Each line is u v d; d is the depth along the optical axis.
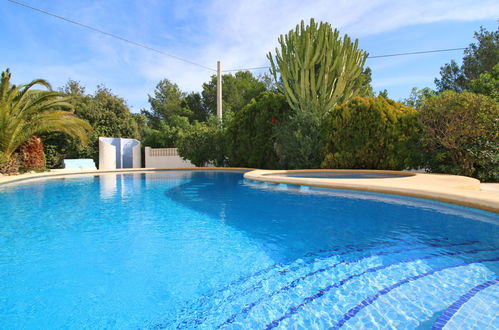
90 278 2.50
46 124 12.88
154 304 2.07
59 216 4.93
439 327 1.67
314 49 13.87
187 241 3.52
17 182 10.59
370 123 11.84
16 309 2.01
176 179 11.50
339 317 1.84
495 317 1.78
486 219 4.19
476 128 8.53
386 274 2.49
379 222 4.27
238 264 2.80
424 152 10.57
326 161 12.41
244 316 1.90
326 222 4.34
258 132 15.17
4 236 3.77
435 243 3.29
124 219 4.69
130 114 22.91
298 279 2.45
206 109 32.69
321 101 13.99
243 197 6.76
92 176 13.16
